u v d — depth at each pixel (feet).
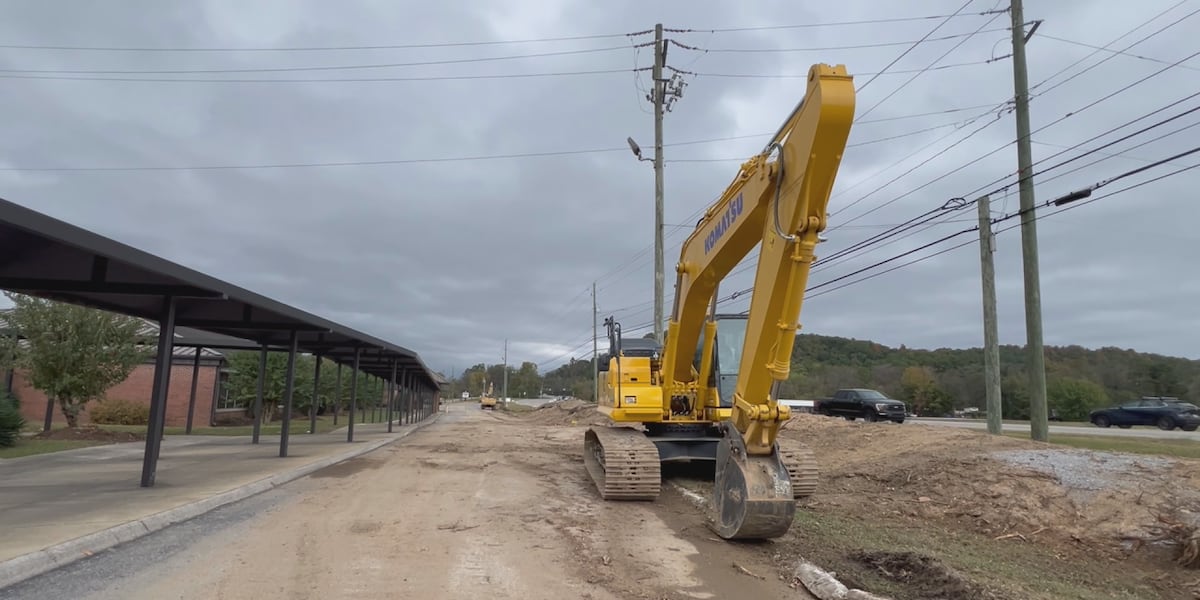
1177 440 60.90
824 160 19.15
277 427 95.25
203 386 103.65
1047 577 22.91
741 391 22.75
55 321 59.62
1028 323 47.42
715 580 20.18
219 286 33.06
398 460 52.29
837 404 94.53
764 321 21.24
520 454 58.49
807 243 19.94
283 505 31.19
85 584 18.16
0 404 52.11
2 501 28.96
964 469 36.06
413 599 17.43
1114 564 25.11
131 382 100.94
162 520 25.98
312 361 137.69
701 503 32.83
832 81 18.70
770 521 22.16
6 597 16.93
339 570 20.06
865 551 23.53
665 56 77.92
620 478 32.99
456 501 32.99
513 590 18.51
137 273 32.12
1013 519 29.66
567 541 24.80
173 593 17.49
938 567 20.85
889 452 45.42
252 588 18.07
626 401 36.45
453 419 157.99
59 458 46.03
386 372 120.37
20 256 29.50
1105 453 34.45
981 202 51.75
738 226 24.64
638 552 23.38
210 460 46.70
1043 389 46.44
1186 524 25.23
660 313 73.82
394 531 25.81
